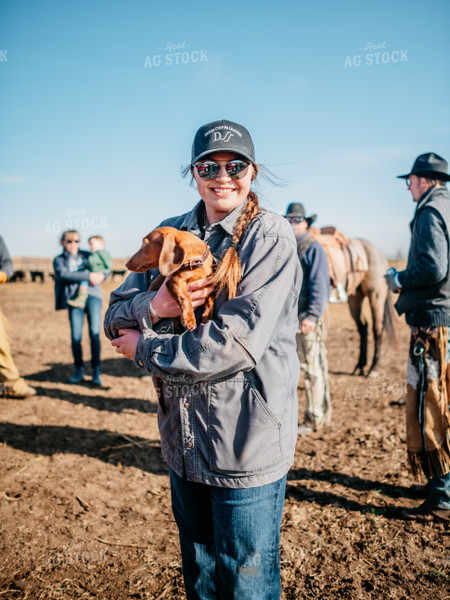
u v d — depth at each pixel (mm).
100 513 2971
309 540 2678
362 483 3338
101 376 6449
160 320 1519
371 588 2271
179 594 2240
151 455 3902
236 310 1320
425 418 2777
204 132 1485
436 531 2732
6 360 4934
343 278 6223
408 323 2982
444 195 2914
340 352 8133
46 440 4047
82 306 5809
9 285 25438
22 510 2936
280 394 1409
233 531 1403
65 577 2355
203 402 1401
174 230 1437
